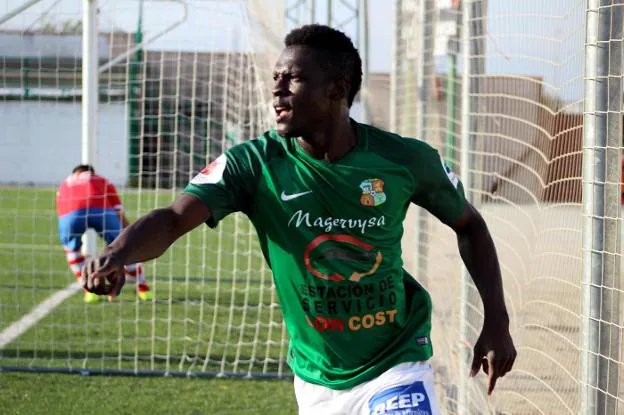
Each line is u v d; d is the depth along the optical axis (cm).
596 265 677
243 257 2828
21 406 1174
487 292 652
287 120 590
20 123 2881
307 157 600
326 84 588
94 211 1861
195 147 3153
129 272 1903
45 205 4059
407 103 1563
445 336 1224
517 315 972
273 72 600
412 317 646
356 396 627
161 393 1256
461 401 1059
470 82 1037
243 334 1684
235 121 2234
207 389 1284
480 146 1041
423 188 629
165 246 559
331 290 612
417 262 1384
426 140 1355
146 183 3753
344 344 623
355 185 596
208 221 593
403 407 607
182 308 1939
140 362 1446
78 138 3891
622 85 671
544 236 856
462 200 648
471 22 1026
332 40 596
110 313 1859
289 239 607
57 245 3097
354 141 609
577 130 739
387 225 611
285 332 1691
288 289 625
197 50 1897
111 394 1245
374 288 616
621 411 707
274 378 1355
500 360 639
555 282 830
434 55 1337
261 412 1162
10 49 2169
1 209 3912
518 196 942
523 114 907
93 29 2030
